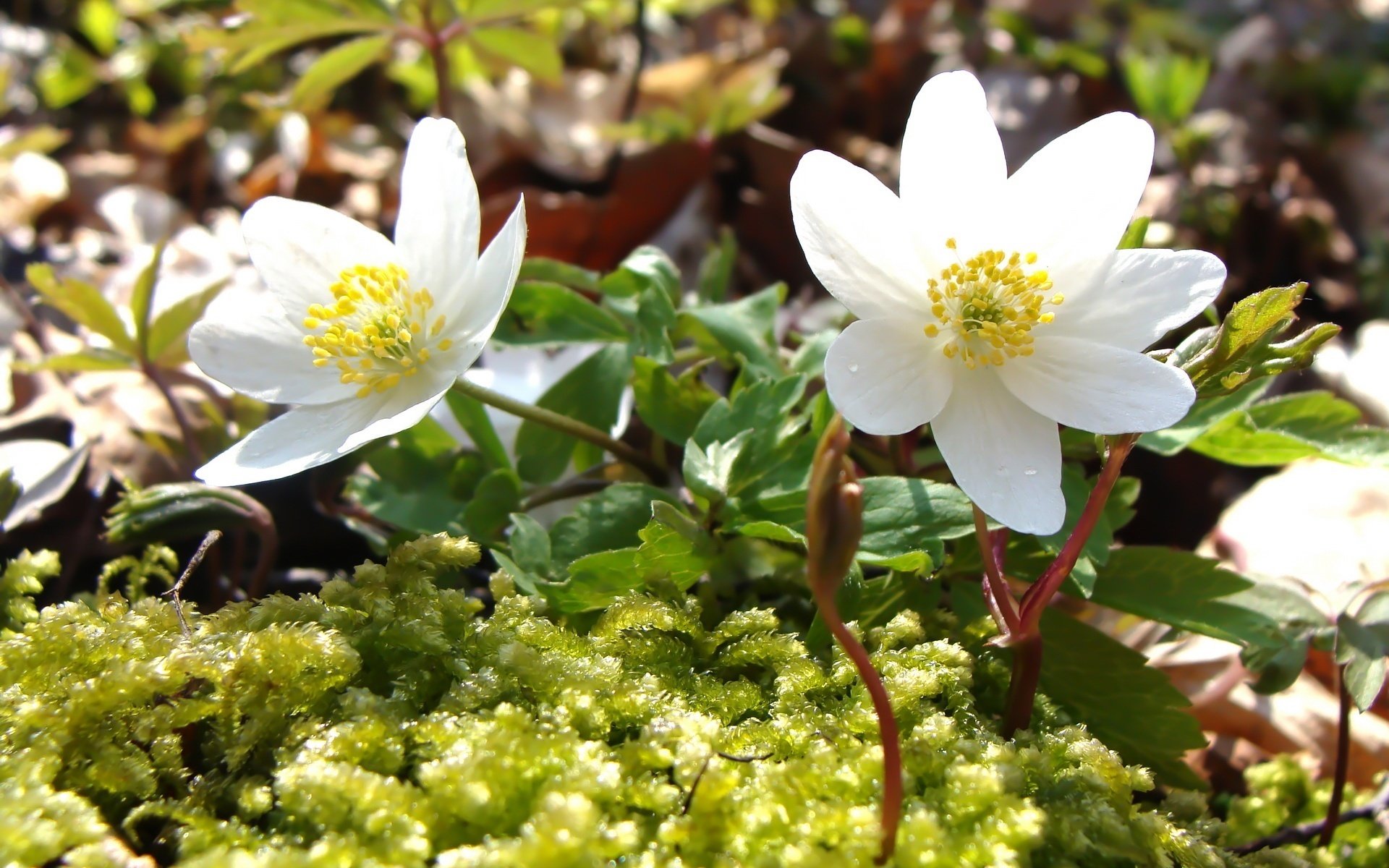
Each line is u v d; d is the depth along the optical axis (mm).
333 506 208
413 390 183
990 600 172
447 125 184
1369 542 232
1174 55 424
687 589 188
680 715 163
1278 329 165
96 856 150
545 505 214
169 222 318
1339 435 197
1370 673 184
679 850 155
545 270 213
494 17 245
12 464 213
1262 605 193
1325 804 201
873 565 188
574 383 204
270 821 159
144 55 397
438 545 179
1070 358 173
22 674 166
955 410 173
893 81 400
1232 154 400
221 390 239
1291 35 500
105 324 212
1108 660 185
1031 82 388
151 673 162
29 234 307
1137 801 191
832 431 146
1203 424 195
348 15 242
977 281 173
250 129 366
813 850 150
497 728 159
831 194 173
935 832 152
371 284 184
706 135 298
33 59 407
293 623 169
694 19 462
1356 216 398
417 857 149
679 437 198
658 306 203
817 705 173
